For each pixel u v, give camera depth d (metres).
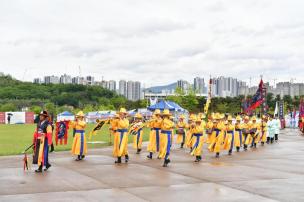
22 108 91.12
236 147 22.58
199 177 12.79
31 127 48.03
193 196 9.99
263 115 29.33
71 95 112.75
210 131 19.41
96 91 118.50
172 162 16.67
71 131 37.41
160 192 10.41
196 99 73.31
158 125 17.80
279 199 9.75
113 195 10.01
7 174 12.88
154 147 17.83
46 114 13.65
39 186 11.01
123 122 15.88
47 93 116.31
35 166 14.66
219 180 12.28
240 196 10.04
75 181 11.80
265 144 27.78
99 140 27.95
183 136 23.56
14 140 27.23
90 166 14.95
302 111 45.72
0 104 93.88
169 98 70.31
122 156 17.62
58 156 18.06
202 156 19.34
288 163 16.72
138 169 14.35
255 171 14.23
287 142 29.67
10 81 125.19
